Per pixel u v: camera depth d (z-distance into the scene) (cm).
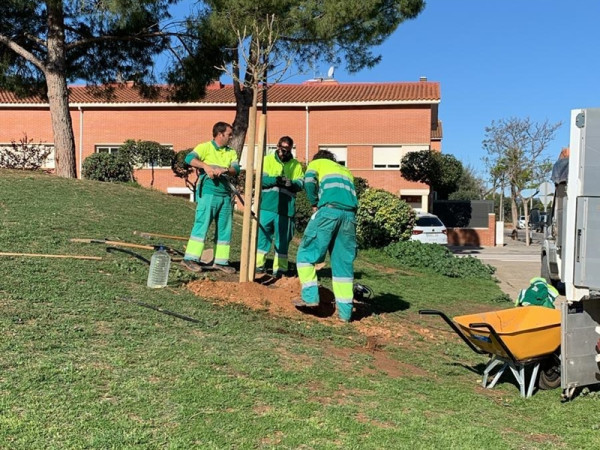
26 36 1703
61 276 666
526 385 567
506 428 443
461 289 1209
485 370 564
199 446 348
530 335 515
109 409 380
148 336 525
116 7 1353
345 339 633
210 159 749
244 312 657
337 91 3216
